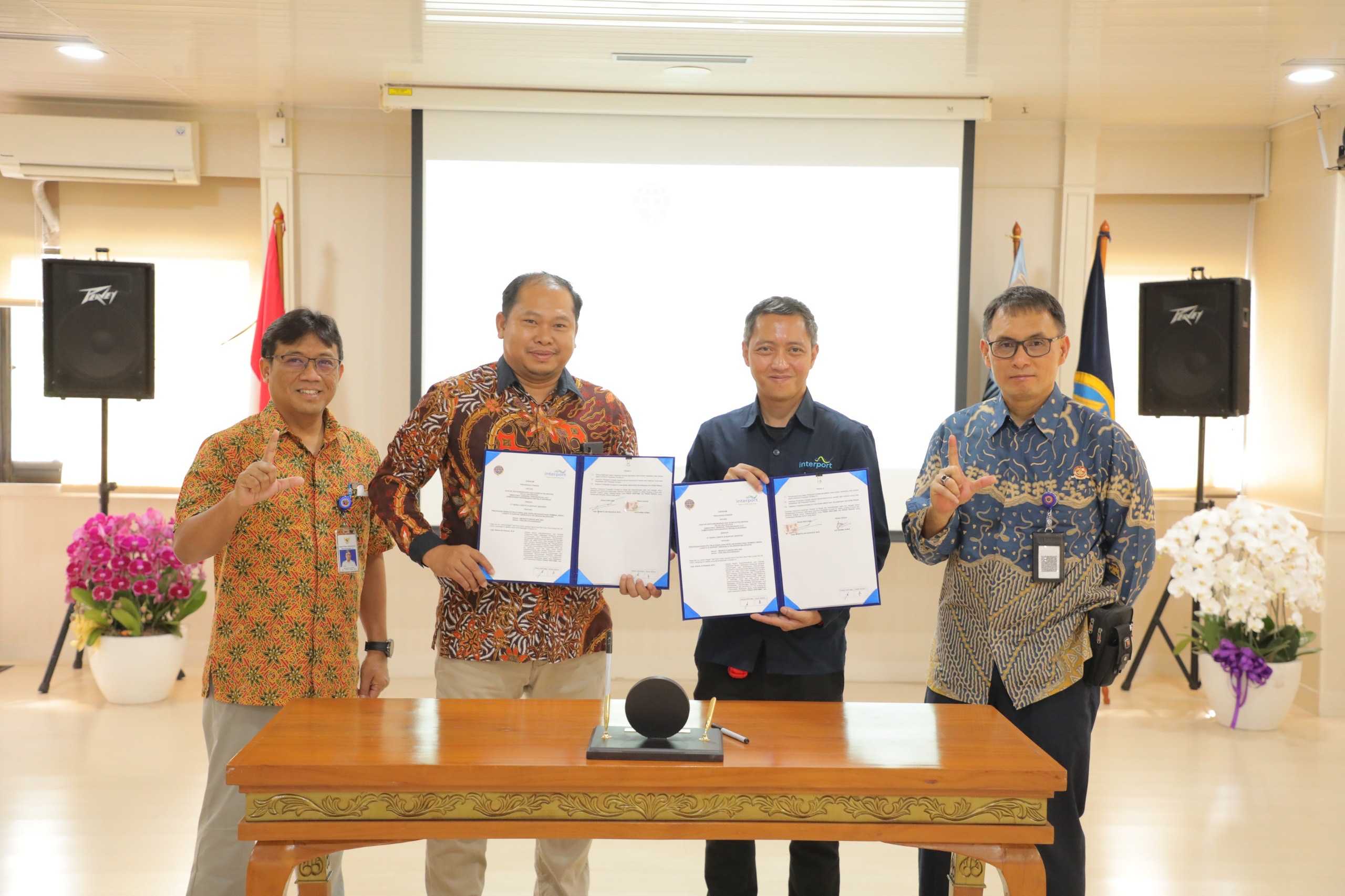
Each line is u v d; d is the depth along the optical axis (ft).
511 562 7.16
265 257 16.80
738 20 12.45
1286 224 16.60
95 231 17.33
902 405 16.52
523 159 16.16
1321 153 15.28
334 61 14.30
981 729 6.25
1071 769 7.32
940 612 7.92
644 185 16.31
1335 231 15.25
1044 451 7.48
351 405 16.88
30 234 17.21
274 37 13.25
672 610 16.96
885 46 13.35
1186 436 18.04
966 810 5.51
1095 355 16.02
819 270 16.38
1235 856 10.39
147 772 12.19
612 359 16.46
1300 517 15.87
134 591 14.97
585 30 12.89
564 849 7.67
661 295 16.42
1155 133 17.15
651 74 14.87
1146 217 17.78
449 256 16.21
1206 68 13.93
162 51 13.82
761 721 6.38
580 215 16.30
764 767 5.46
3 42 13.46
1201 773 12.74
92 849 10.10
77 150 16.14
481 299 16.28
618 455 7.27
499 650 7.43
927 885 7.65
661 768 5.44
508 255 16.26
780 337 7.86
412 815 5.44
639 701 5.69
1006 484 7.51
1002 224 17.01
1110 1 11.53
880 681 17.08
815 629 7.88
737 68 14.53
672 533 7.70
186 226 17.38
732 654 7.96
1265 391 17.11
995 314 7.51
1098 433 7.43
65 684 15.79
